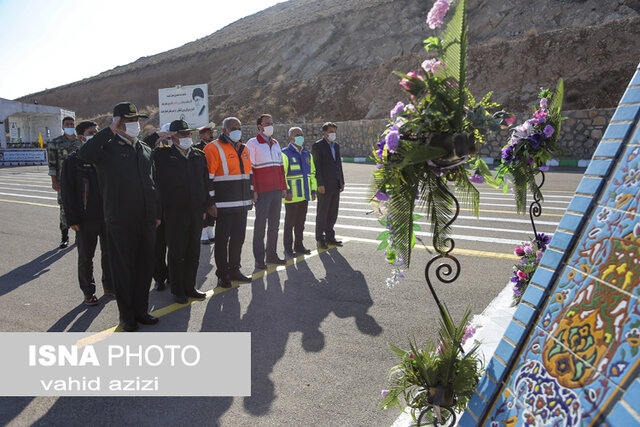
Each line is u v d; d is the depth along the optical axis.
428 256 6.40
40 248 7.73
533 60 24.89
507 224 8.22
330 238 7.29
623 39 22.92
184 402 3.08
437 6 2.20
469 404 1.74
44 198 13.59
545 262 1.70
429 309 4.55
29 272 6.30
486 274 5.52
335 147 7.03
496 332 3.79
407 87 2.30
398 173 2.30
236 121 5.36
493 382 1.67
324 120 32.84
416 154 2.15
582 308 1.41
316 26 44.75
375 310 4.58
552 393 1.38
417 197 2.42
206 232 7.80
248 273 5.97
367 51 39.34
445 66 2.22
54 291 5.47
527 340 1.62
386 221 2.60
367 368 3.46
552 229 7.73
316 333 4.10
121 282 4.20
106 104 61.72
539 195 3.70
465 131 2.25
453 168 2.38
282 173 6.22
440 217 2.39
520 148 3.45
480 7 34.22
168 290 5.51
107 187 4.14
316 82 35.66
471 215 9.10
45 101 70.44
